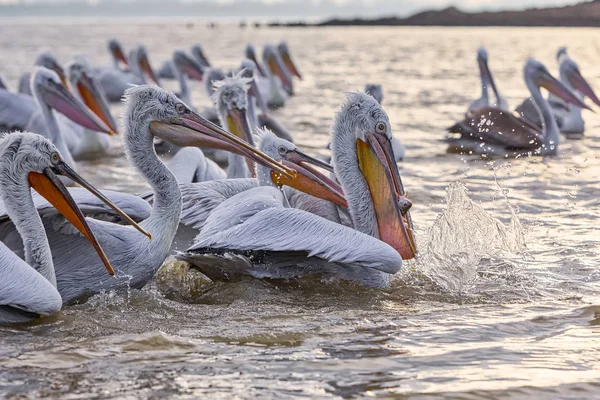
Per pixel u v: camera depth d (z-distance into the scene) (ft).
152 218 36.11
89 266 35.19
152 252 35.83
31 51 236.63
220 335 30.58
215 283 37.22
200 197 40.83
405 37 405.59
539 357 28.43
